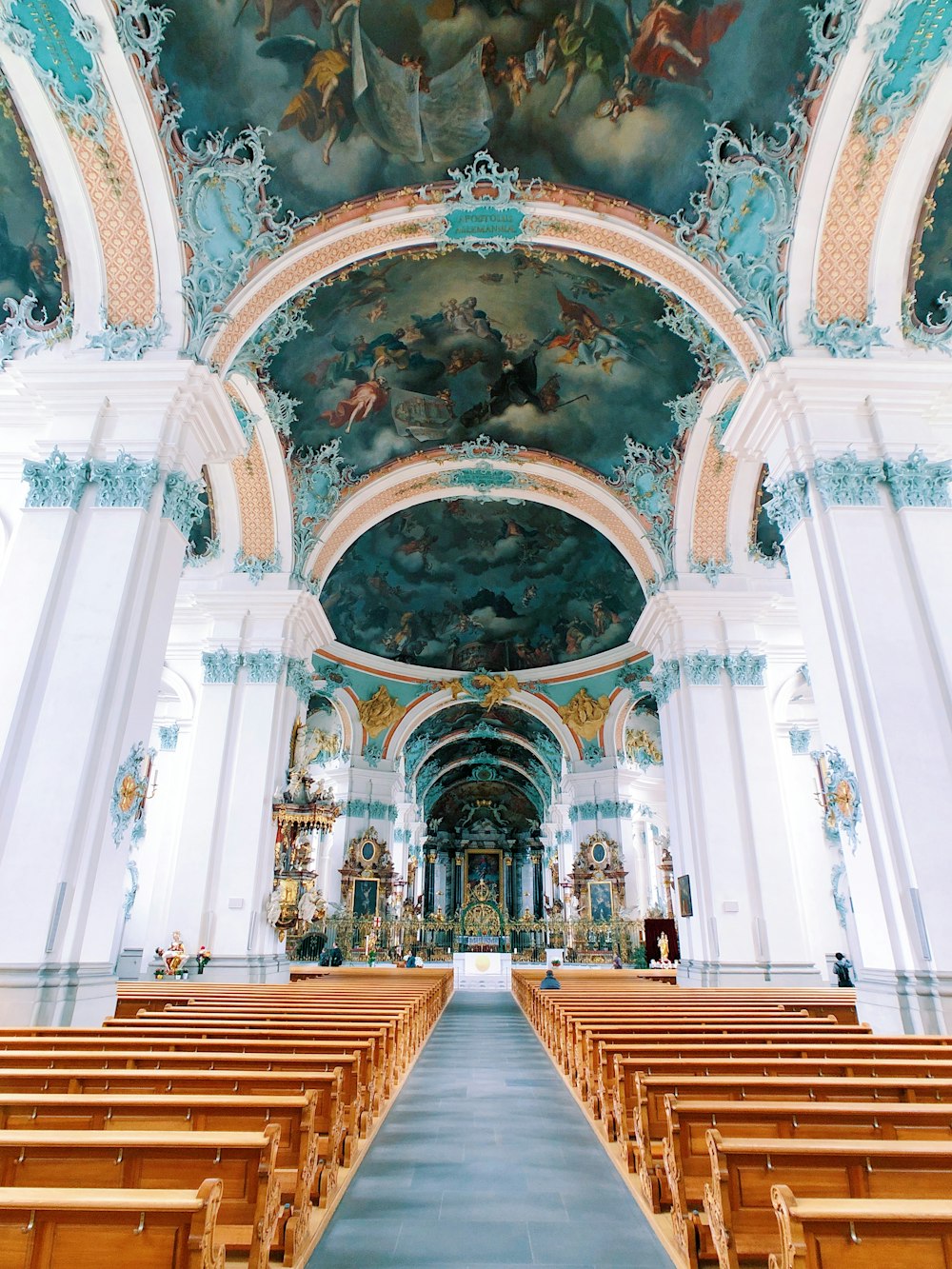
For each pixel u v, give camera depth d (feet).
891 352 32.58
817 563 30.40
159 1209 7.24
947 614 28.30
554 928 104.68
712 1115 11.88
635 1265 11.60
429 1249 12.10
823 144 31.09
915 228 32.55
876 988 25.82
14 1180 9.48
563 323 48.78
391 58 33.19
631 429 54.13
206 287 33.83
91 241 32.89
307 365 48.01
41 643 28.35
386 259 42.42
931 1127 11.50
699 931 45.93
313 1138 12.65
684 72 32.55
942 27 27.96
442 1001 57.93
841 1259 7.25
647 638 56.90
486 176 37.19
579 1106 22.27
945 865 25.31
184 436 32.40
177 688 54.34
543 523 80.53
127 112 30.25
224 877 46.52
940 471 30.35
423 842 133.49
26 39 28.25
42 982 24.07
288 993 36.78
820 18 29.17
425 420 57.11
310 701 93.97
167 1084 13.55
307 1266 11.44
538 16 32.50
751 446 35.22
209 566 53.78
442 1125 19.90
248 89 32.17
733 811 47.11
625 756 94.32
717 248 35.17
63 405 31.94
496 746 138.51
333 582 83.05
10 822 26.09
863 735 27.63
